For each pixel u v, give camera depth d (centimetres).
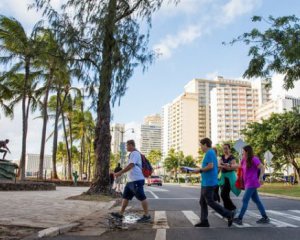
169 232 741
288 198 2100
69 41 1486
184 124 17200
